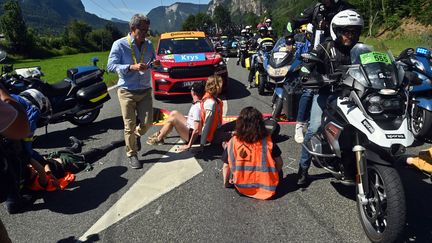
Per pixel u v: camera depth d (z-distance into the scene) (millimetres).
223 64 9547
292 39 7699
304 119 5828
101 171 5230
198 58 9391
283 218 3809
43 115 6465
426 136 5637
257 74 9617
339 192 4289
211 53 9922
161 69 9281
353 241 3389
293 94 6270
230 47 22953
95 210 4195
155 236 3623
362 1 32812
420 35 25766
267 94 9688
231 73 14312
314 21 5738
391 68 3355
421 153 3984
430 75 5418
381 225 3406
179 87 9172
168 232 3674
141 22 5000
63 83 7188
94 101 7320
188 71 9117
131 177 4988
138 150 5652
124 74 5020
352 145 3428
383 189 3250
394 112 3234
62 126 7711
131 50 5094
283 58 7477
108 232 3742
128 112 5203
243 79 12438
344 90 3666
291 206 4035
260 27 10664
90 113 7590
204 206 4121
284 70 7133
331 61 4145
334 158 3783
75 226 3898
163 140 6035
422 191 4215
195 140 5660
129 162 5504
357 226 3615
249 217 3857
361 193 3338
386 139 3049
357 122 3268
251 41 15641
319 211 3912
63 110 7023
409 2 30016
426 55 5551
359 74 3406
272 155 4250
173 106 9016
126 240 3590
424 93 5492
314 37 5746
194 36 10812
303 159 4312
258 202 4156
